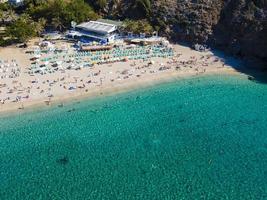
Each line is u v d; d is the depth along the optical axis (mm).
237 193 75312
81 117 99438
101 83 112750
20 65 120062
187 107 104000
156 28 140875
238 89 111562
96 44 131250
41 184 78000
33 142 90438
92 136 92625
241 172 80750
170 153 86625
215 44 133875
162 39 135375
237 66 123375
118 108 103312
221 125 96438
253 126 95938
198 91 110938
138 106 104312
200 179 78812
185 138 91750
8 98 104938
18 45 132500
